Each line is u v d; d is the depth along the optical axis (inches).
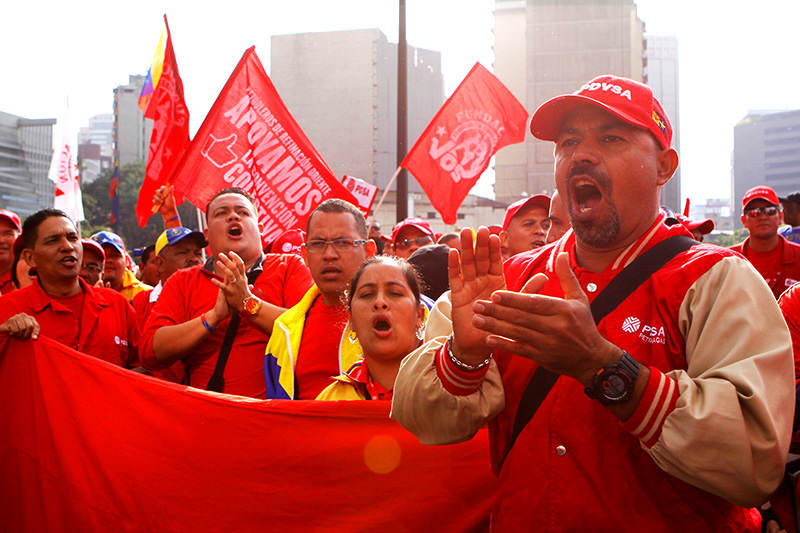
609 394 58.7
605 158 66.3
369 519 100.3
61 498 113.6
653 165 67.3
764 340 60.2
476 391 67.6
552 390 66.7
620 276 67.0
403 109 477.1
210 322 138.3
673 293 63.8
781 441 57.6
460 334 63.8
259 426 105.7
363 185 343.9
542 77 2121.1
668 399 58.2
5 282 212.1
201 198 212.2
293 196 213.8
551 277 71.3
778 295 227.1
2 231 215.8
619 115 64.6
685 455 57.4
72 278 157.8
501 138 272.8
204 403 109.3
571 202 68.6
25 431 116.2
